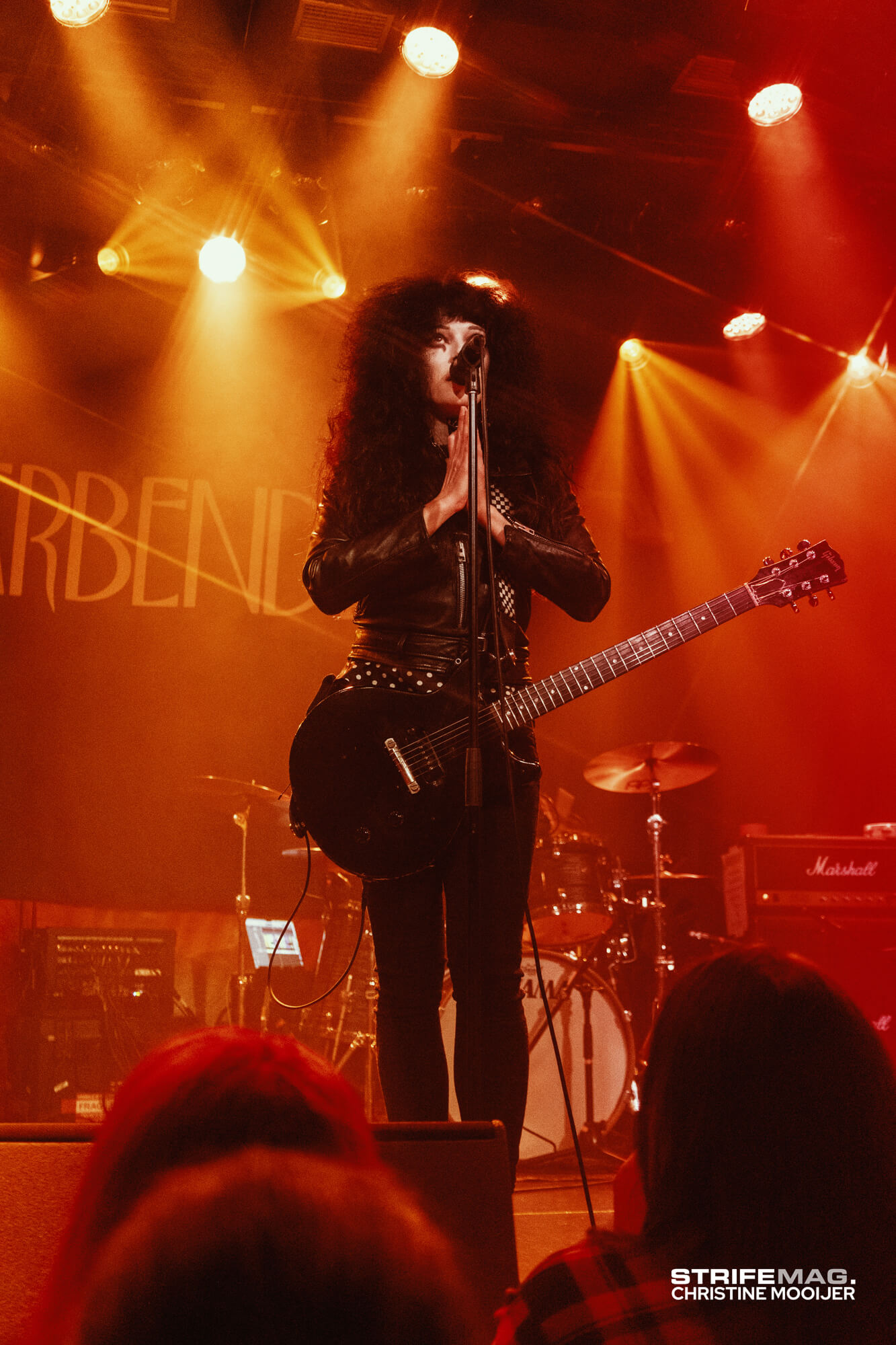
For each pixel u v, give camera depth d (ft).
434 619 7.47
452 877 7.23
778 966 3.21
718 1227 3.05
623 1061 17.16
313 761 7.24
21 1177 4.64
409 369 8.03
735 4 15.33
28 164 18.03
